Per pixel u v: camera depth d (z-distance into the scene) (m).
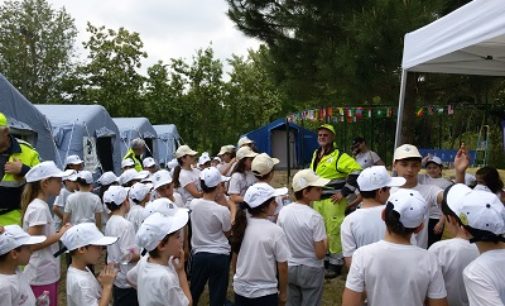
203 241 4.37
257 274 3.47
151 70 30.05
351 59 8.74
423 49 5.03
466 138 12.34
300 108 24.91
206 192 4.46
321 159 6.17
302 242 3.79
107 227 4.34
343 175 6.06
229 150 8.17
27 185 3.90
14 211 4.12
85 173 5.95
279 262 3.51
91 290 3.07
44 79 38.72
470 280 2.21
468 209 2.25
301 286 3.80
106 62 30.16
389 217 2.46
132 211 4.96
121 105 29.73
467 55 5.69
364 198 3.28
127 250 4.22
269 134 26.28
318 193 3.92
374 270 2.44
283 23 11.30
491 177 4.25
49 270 3.90
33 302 3.00
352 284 2.51
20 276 2.92
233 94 30.83
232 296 5.84
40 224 3.77
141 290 2.90
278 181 18.77
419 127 13.48
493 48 5.36
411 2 7.74
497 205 2.23
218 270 4.34
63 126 11.41
